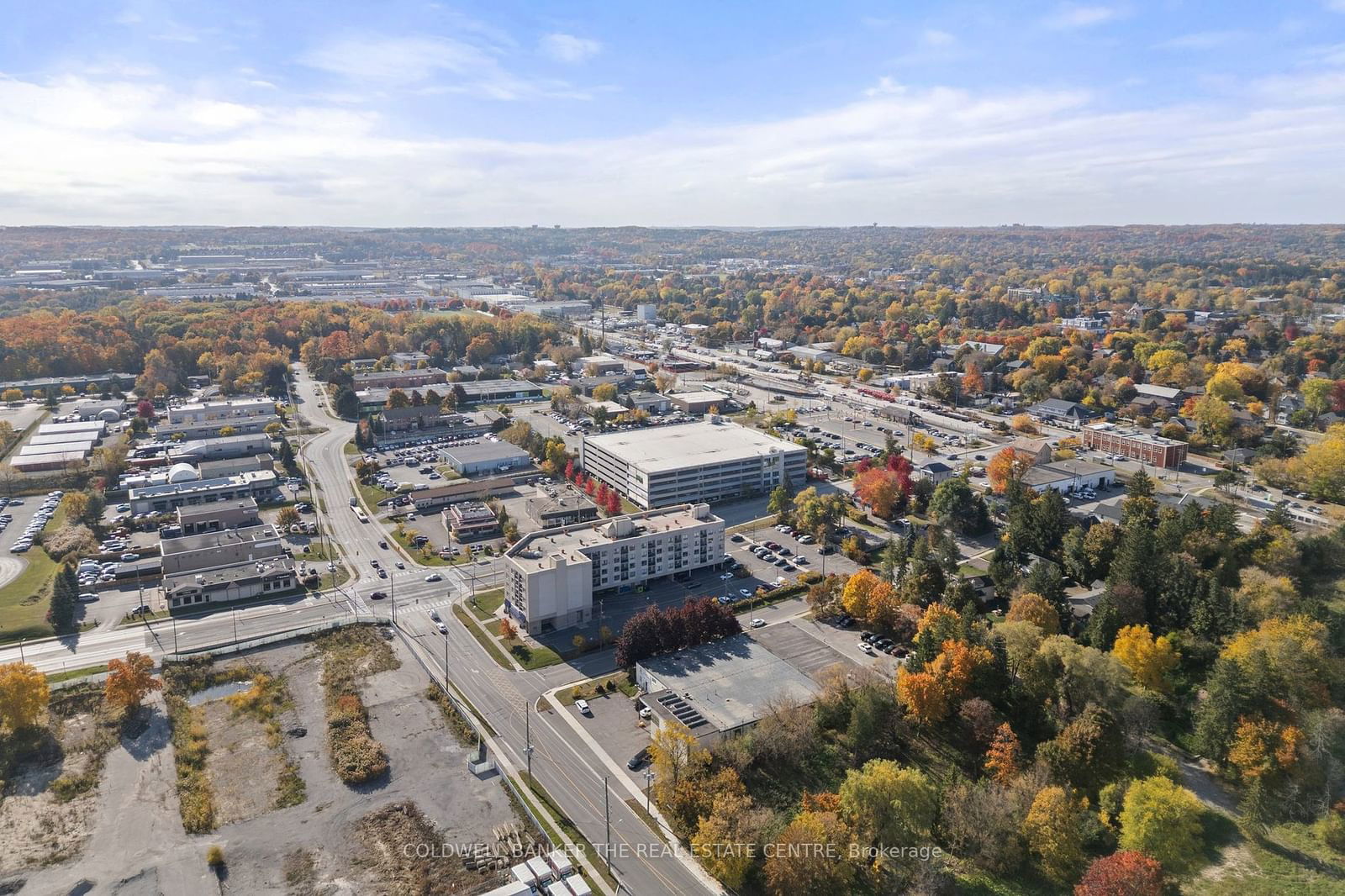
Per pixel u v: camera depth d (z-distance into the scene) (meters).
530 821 136.50
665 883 124.94
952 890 127.00
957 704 159.88
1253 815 138.38
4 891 120.88
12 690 153.12
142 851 129.12
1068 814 129.88
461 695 172.50
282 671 181.12
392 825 135.38
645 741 158.25
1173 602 189.62
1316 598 196.12
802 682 171.25
